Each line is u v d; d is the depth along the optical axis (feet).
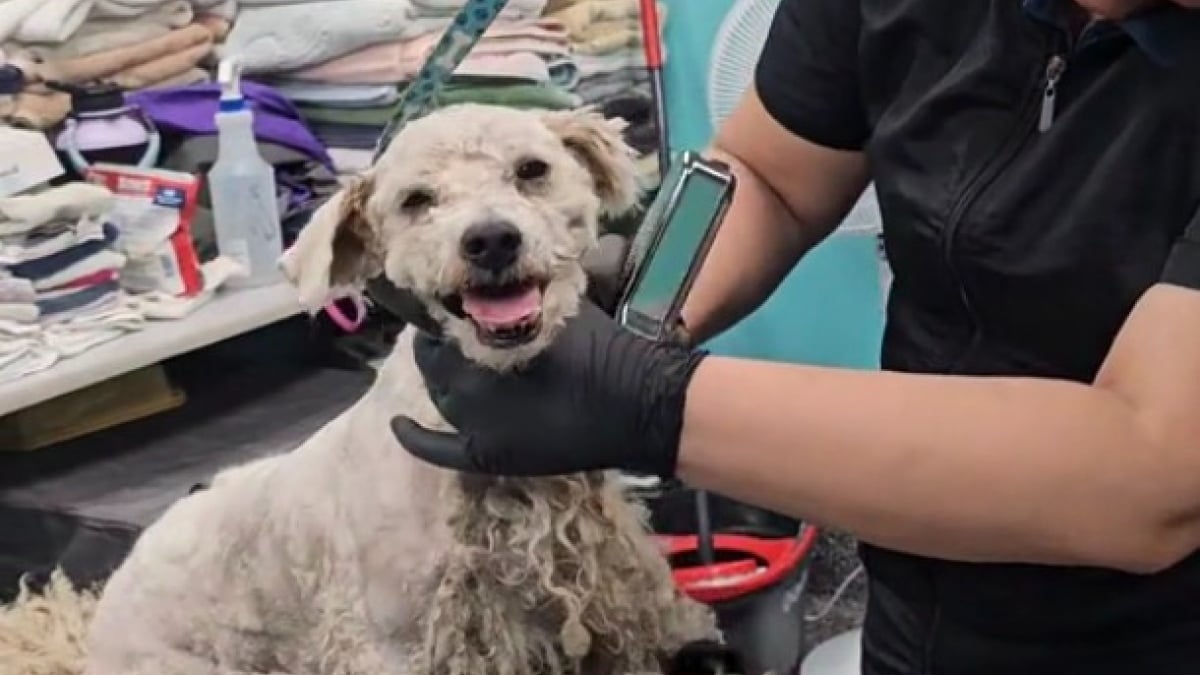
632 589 3.57
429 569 3.47
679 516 6.45
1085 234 2.95
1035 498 2.52
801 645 6.30
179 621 4.27
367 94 7.30
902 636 3.54
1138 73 2.94
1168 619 3.14
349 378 7.25
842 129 3.77
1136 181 2.90
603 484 3.52
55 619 4.86
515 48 6.97
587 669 3.60
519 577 3.43
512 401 2.91
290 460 4.02
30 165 6.08
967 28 3.30
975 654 3.37
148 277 6.49
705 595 5.74
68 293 6.10
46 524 5.82
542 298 3.06
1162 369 2.53
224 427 6.62
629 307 3.18
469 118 3.53
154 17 7.04
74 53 6.70
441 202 3.38
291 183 7.15
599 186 3.69
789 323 7.05
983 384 2.64
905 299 3.43
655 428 2.76
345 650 3.66
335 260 3.61
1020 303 3.08
